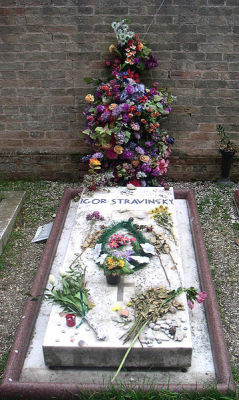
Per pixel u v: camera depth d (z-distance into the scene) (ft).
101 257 13.66
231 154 20.15
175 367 11.38
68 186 21.40
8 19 18.61
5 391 10.82
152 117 18.33
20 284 15.47
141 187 18.34
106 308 12.12
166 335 11.25
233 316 13.88
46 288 12.99
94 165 18.65
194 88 19.76
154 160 19.26
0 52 19.26
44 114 20.49
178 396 10.60
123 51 18.70
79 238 15.17
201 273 14.52
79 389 10.71
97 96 19.11
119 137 17.97
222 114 20.22
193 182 21.59
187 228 17.25
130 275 13.32
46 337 11.32
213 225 18.38
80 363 11.41
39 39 18.99
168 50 19.06
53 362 11.43
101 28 18.74
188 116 20.36
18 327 12.69
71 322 11.56
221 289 14.99
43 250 17.06
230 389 10.62
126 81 18.47
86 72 19.62
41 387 10.78
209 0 18.10
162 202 17.17
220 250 16.92
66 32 18.83
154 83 19.36
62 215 17.72
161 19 18.51
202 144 20.94
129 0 18.20
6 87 19.97
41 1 18.26
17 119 20.65
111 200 17.40
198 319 13.05
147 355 11.09
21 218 19.10
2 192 20.10
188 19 18.45
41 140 21.07
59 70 19.58
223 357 11.38
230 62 19.15
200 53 19.04
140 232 15.08
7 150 21.36
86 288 12.83
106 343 11.07
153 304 12.01
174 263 13.79
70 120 20.57
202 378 11.27
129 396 10.52
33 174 21.66
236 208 19.42
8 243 17.44
